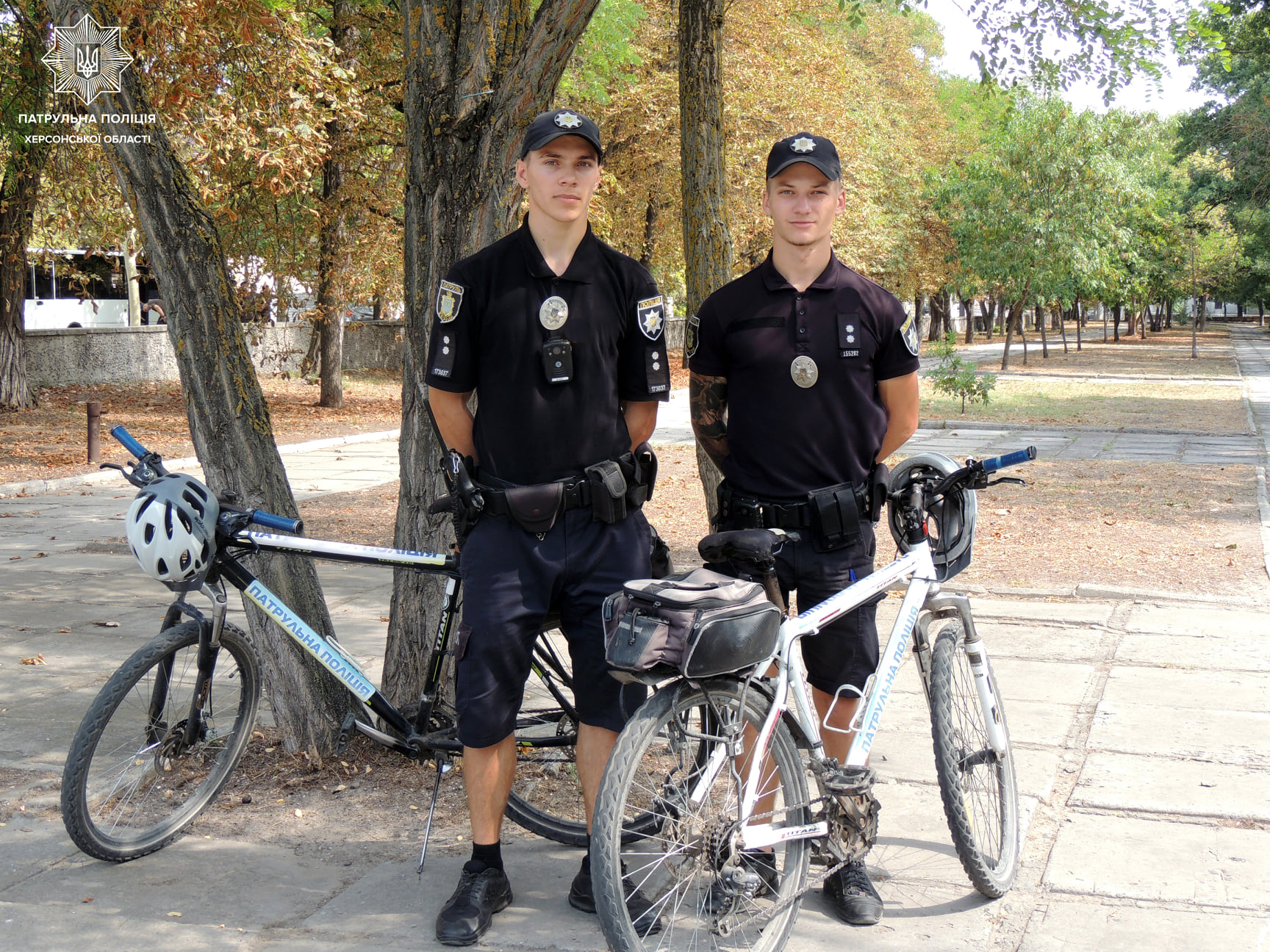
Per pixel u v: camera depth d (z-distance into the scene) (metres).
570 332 2.98
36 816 3.78
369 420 19.28
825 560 3.19
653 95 22.48
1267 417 19.47
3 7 13.91
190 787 3.70
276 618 3.43
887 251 32.12
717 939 2.89
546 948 2.94
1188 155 30.58
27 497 11.55
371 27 15.46
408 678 4.15
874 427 3.22
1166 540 8.81
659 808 2.82
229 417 4.04
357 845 3.55
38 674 5.44
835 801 2.89
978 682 3.32
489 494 3.02
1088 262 29.48
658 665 2.53
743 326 3.20
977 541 8.80
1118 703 4.91
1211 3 7.00
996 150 29.73
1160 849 3.50
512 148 3.91
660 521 10.11
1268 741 4.41
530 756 3.59
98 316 30.17
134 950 2.92
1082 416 19.78
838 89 24.83
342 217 18.52
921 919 3.09
